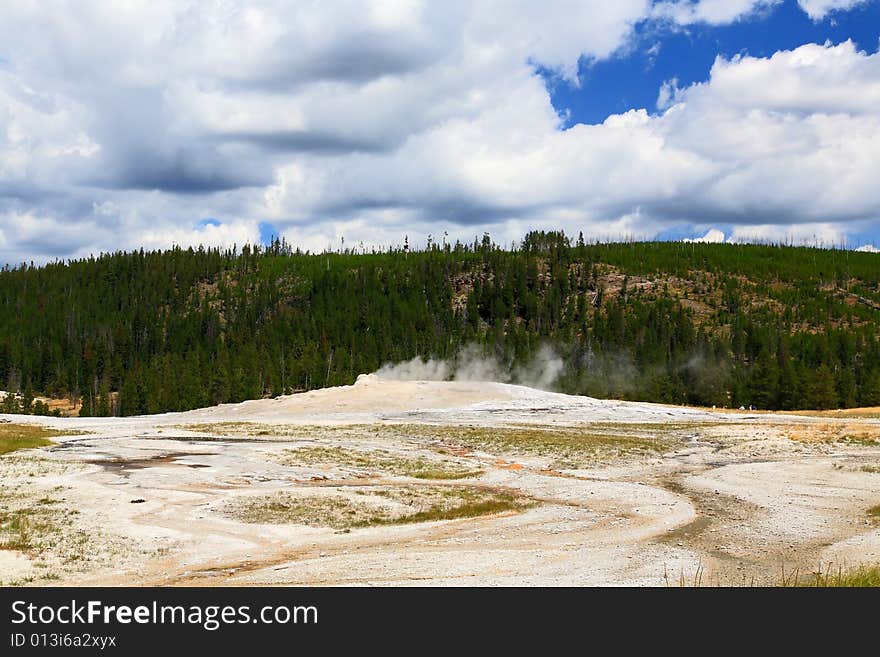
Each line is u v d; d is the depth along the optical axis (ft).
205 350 575.38
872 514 99.86
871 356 490.49
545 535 85.81
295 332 605.31
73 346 574.56
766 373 408.46
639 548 77.15
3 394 490.90
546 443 192.13
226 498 104.83
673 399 443.32
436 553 74.90
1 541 74.02
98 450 159.22
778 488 126.31
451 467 151.23
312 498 107.34
